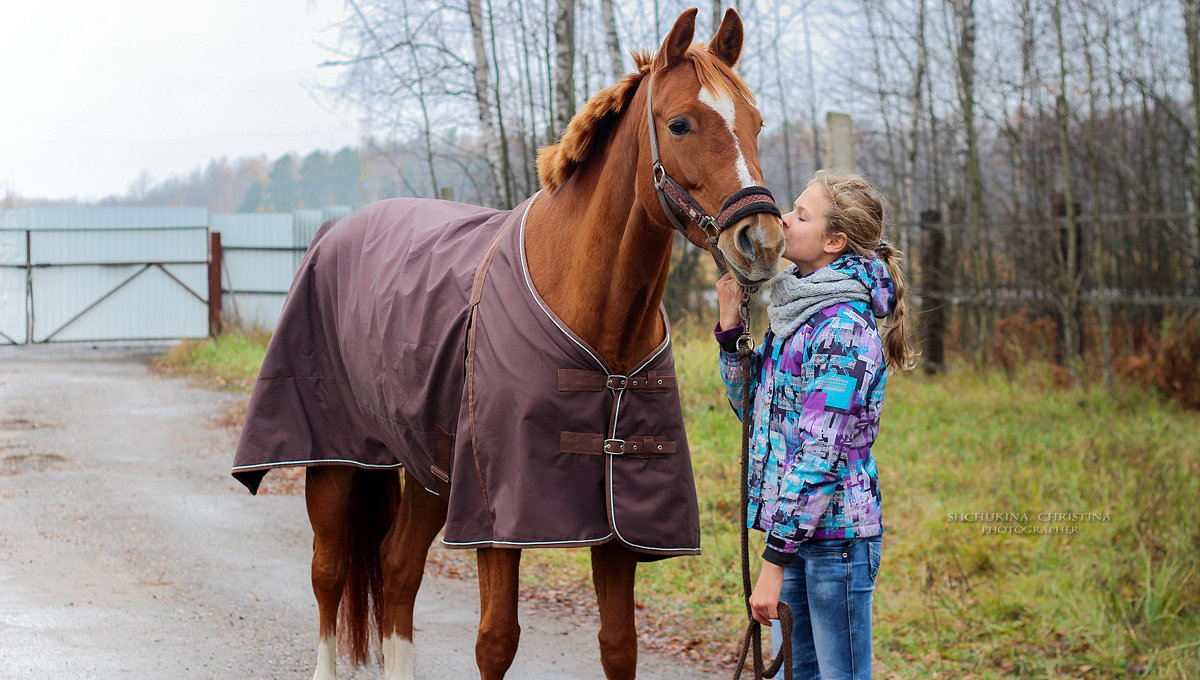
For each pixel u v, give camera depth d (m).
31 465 7.59
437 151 12.62
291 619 4.30
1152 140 10.14
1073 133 11.50
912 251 12.50
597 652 4.03
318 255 3.53
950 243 11.12
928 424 7.97
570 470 2.45
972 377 9.73
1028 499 5.62
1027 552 4.82
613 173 2.49
